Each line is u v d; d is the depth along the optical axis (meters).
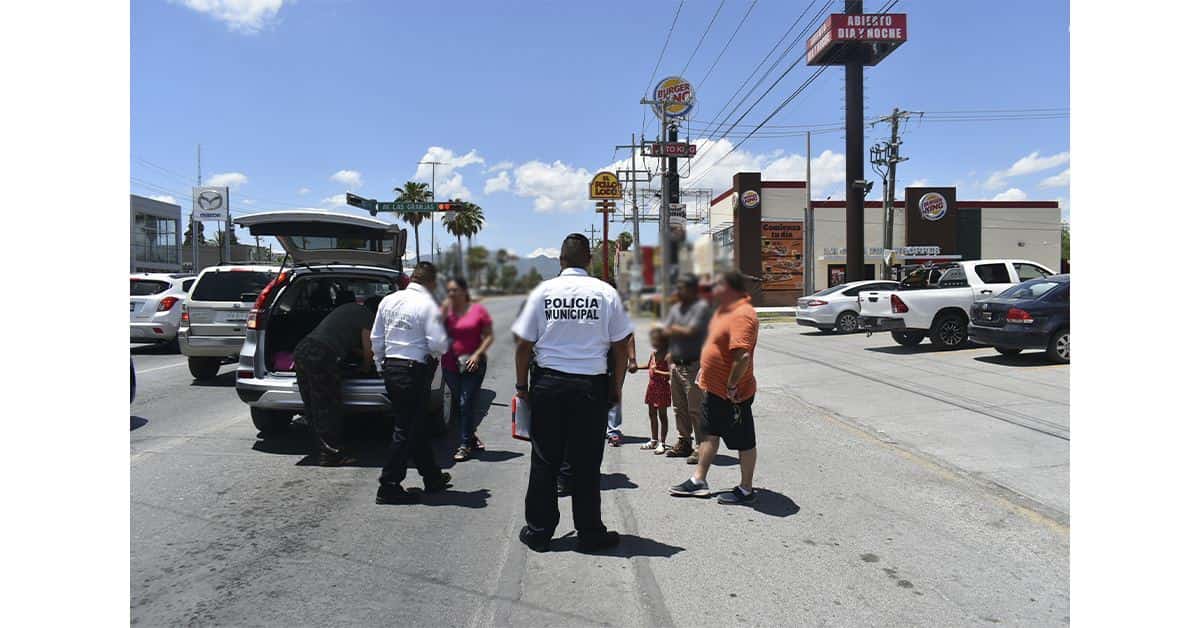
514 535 4.41
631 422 8.11
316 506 4.94
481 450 6.60
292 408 6.28
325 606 3.44
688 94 22.91
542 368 4.04
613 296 4.03
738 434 4.96
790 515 4.74
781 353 14.27
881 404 8.54
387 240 7.27
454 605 3.46
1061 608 3.39
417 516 4.75
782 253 38.03
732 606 3.44
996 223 39.09
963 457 6.05
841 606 3.44
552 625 3.26
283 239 6.96
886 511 4.80
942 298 13.86
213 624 3.24
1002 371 10.67
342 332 5.97
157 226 39.28
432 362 5.08
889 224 29.16
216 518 4.68
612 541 4.19
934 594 3.55
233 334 9.97
